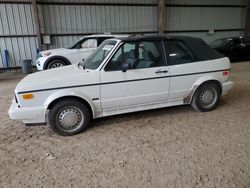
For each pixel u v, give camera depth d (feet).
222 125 12.96
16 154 10.64
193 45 14.12
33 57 35.94
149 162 9.60
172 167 9.20
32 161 10.02
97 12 38.04
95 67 12.51
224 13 48.83
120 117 14.57
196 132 12.21
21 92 11.17
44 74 13.00
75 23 37.14
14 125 14.02
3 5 32.53
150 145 11.02
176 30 45.29
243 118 13.87
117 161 9.77
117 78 12.34
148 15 42.09
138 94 12.99
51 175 8.98
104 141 11.59
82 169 9.30
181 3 44.04
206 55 14.32
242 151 10.22
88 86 11.96
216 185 8.09
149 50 13.05
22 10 33.60
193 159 9.71
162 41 13.35
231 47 38.06
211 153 10.12
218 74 14.51
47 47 36.37
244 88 20.56
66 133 12.26
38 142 11.77
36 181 8.65
